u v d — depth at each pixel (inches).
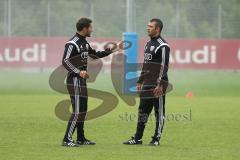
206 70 3941.9
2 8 4160.9
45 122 2279.8
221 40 3887.8
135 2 4143.7
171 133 2044.8
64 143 1739.7
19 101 3043.8
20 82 3826.3
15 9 4185.5
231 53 3895.2
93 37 4104.3
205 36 4133.9
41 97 3250.5
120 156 1583.4
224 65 3900.1
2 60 3895.2
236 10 4136.3
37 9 4212.6
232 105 2950.3
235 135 2005.4
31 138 1897.1
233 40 3887.8
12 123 2246.6
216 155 1615.4
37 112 2591.0
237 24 4111.7
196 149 1715.1
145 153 1635.1
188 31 4156.0
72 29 4224.9
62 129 2108.8
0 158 1544.0
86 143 1772.9
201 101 3125.0
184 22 4168.3
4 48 3890.3
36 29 4183.1
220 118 2454.5
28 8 4205.2
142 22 4133.9
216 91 3668.8
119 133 2036.2
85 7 4259.4
